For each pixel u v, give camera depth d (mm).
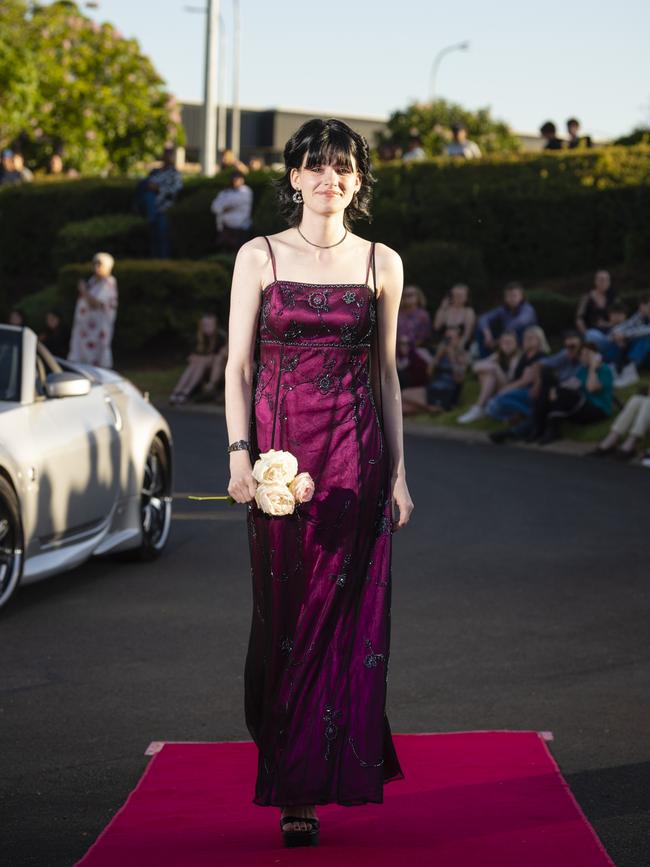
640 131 27266
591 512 10461
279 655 3848
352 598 3863
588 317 17812
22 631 6719
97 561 8594
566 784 4438
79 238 25469
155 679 5848
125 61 38750
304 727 3787
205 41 27297
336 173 3838
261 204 24109
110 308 19531
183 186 26172
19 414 7258
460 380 16906
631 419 13672
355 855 3768
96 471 7805
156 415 8766
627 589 7723
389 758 3939
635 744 4938
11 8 37844
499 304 21531
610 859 3750
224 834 3969
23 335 7863
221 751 4840
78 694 5613
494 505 10797
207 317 19203
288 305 3840
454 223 22625
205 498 3891
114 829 4012
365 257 3918
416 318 17562
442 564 8445
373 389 4012
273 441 3877
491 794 4336
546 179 22562
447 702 5469
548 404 14797
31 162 36844
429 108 45656
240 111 61719
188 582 7949
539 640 6531
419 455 13945
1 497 6820
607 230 22375
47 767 4684
